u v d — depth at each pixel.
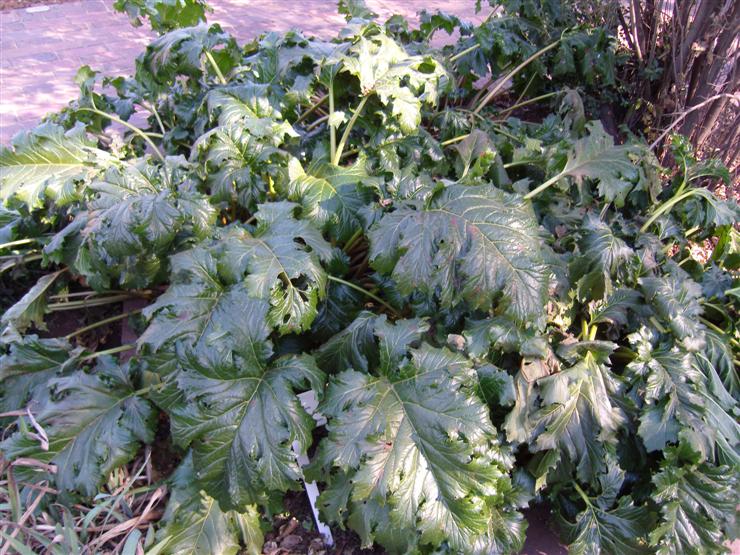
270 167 1.00
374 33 1.17
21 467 0.79
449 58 1.39
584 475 0.82
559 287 0.89
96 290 0.96
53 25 2.44
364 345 0.86
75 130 1.05
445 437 0.73
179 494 0.80
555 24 1.56
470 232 0.81
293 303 0.78
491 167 1.13
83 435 0.80
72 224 0.93
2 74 2.03
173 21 1.28
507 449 0.81
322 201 0.94
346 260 0.96
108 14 2.56
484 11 2.51
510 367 0.88
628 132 1.50
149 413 0.83
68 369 0.88
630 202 1.21
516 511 0.81
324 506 0.79
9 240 1.06
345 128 1.13
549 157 1.14
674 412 0.85
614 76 1.52
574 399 0.84
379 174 1.03
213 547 0.78
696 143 1.49
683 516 0.80
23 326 0.95
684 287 0.99
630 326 0.98
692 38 1.38
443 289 0.80
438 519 0.71
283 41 1.15
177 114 1.23
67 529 0.73
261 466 0.71
